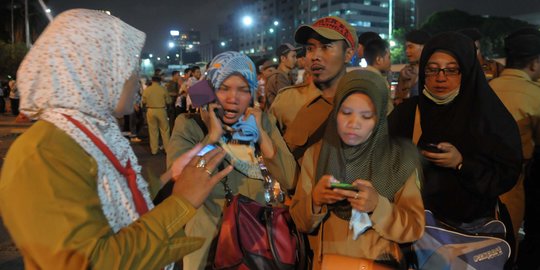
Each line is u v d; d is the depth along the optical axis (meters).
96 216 1.23
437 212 2.30
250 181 2.48
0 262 3.89
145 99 9.85
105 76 1.33
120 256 1.20
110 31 1.36
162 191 1.86
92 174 1.27
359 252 1.94
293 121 3.08
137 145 11.56
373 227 1.87
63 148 1.21
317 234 2.08
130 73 1.38
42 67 1.27
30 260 1.18
